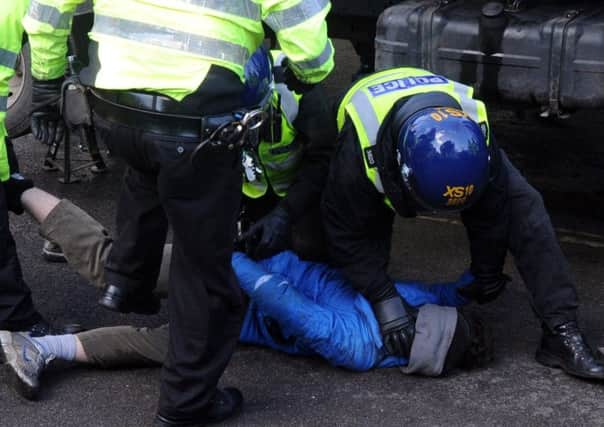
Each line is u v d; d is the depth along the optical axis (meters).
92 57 8.85
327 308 10.71
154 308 10.44
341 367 10.66
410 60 12.62
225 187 8.80
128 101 8.65
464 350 10.44
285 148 10.84
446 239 14.09
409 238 14.13
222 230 8.89
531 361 10.87
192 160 8.55
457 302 11.12
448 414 9.92
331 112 10.76
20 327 10.41
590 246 13.89
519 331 11.55
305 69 8.67
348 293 10.95
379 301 10.51
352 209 10.18
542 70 11.84
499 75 12.09
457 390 10.30
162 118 8.55
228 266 9.10
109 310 11.08
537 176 16.36
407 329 10.38
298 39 8.45
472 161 9.40
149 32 8.49
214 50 8.45
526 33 11.84
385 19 12.75
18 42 9.90
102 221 14.69
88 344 10.38
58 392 10.26
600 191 15.80
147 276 10.04
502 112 19.27
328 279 11.14
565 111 11.98
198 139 8.58
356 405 10.05
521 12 12.09
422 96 9.79
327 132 10.75
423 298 11.12
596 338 11.36
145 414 9.92
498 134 18.17
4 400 10.13
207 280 9.02
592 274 13.00
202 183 8.70
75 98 9.90
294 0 8.32
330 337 10.32
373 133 9.80
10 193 10.78
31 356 9.96
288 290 10.45
